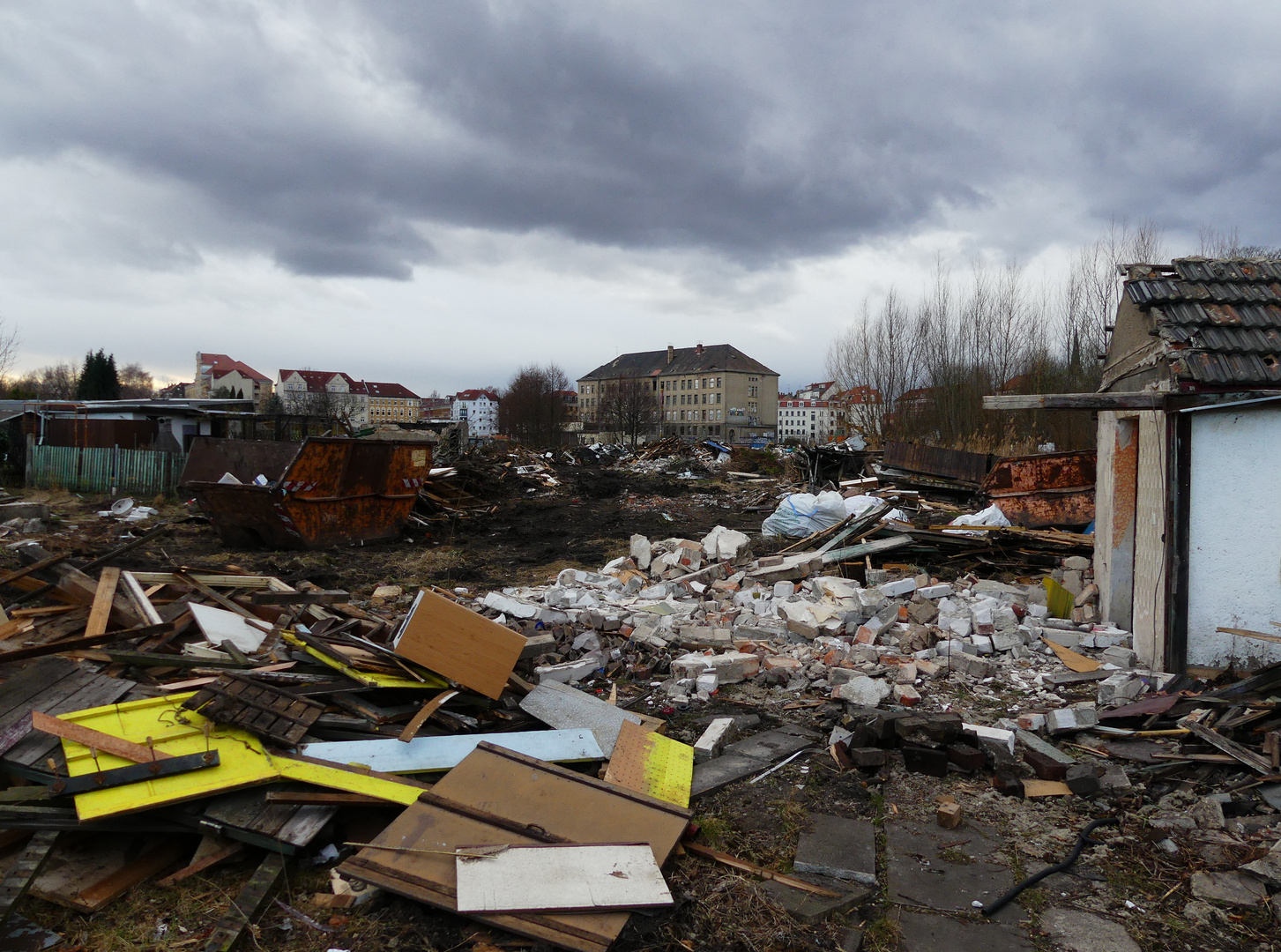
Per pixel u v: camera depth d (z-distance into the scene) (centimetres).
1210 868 365
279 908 323
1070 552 1031
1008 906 339
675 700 598
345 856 356
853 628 754
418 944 300
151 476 1995
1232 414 615
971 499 1725
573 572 970
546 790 382
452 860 329
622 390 7138
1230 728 484
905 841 394
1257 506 610
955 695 618
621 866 337
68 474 2067
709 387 10206
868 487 1922
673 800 421
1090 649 712
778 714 577
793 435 12719
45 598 590
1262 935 318
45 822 327
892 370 3556
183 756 356
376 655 486
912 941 316
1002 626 730
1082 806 427
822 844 385
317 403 5306
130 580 567
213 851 346
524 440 6384
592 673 647
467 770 382
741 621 775
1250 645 614
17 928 304
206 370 11506
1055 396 646
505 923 299
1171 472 631
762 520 1866
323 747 396
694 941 310
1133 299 698
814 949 308
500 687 482
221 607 583
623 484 2750
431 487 1780
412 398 13125
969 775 466
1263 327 648
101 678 423
